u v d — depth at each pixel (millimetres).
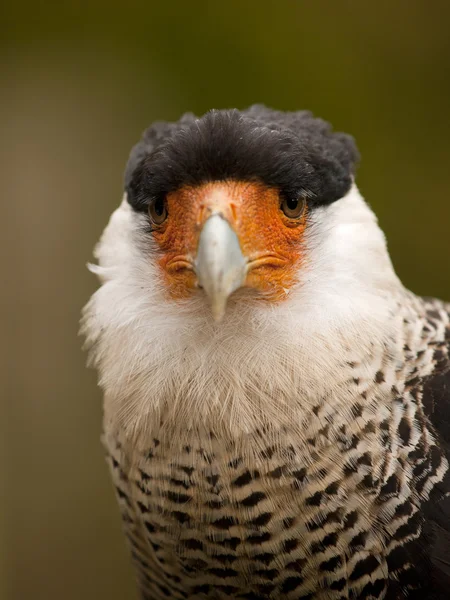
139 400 2047
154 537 2055
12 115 2584
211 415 2037
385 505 2031
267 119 2070
